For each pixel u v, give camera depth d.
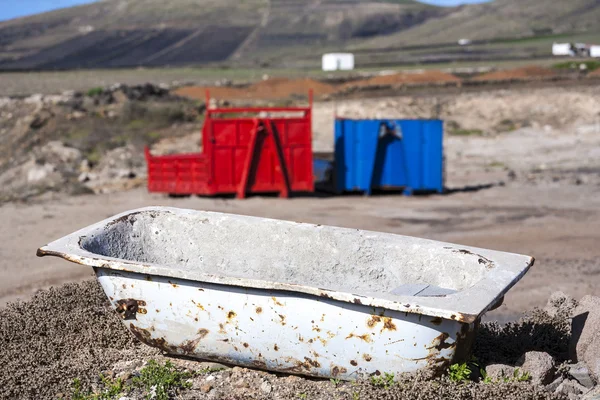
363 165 16.30
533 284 8.86
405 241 5.62
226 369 5.29
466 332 4.54
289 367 4.94
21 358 5.57
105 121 28.06
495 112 31.08
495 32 162.50
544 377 4.84
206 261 6.15
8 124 27.52
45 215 13.66
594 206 14.39
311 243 5.90
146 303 5.12
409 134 16.25
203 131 15.81
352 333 4.62
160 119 28.81
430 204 15.06
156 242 6.20
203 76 67.31
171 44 152.50
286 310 4.75
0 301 8.16
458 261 5.30
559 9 180.75
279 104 34.69
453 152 23.84
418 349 4.51
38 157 22.50
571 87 38.28
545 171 19.59
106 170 20.12
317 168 16.95
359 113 31.12
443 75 50.59
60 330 6.14
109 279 5.16
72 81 57.72
